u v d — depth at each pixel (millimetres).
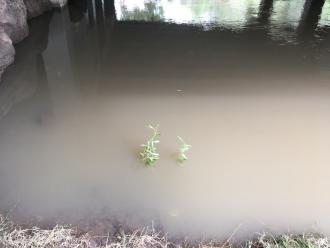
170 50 5957
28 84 4477
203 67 5203
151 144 3119
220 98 4203
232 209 2592
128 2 9203
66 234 2256
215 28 7172
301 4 9250
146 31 6969
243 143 3348
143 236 2266
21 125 3566
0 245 2143
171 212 2541
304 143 3396
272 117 3811
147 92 4336
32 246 2152
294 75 4945
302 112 3930
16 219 2422
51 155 3119
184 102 4082
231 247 2273
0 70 4523
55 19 7168
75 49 5922
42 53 5395
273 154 3217
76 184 2785
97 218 2453
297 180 2916
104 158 3084
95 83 4598
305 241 2246
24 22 5699
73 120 3672
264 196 2727
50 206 2559
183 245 2270
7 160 3045
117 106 3967
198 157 3117
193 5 9055
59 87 4445
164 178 2863
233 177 2908
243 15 8133
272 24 7488
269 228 2439
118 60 5480
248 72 5027
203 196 2699
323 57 5727
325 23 7641
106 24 7367
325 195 2773
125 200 2633
